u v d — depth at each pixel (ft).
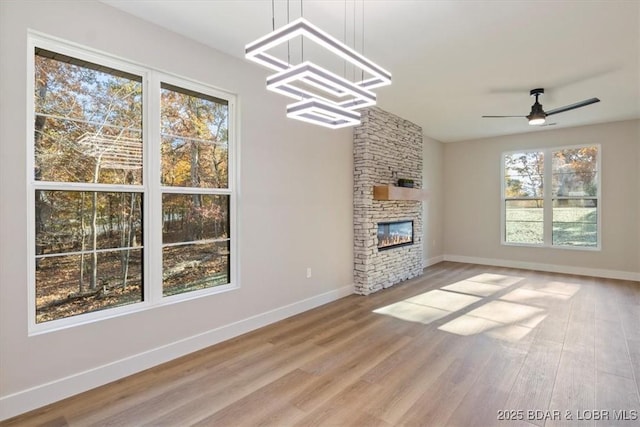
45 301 7.54
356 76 12.59
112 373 8.29
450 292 16.37
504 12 8.46
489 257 23.67
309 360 9.37
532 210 21.97
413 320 12.47
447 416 6.88
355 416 6.91
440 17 8.71
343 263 15.75
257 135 11.75
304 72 5.84
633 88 13.75
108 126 8.52
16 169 6.96
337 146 15.40
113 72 8.60
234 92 11.03
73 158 7.95
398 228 18.70
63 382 7.52
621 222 18.97
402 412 7.02
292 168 13.10
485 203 23.77
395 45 10.22
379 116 16.90
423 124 20.07
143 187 9.14
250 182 11.53
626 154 18.76
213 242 10.80
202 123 10.48
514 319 12.46
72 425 6.64
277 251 12.53
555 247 21.04
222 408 7.21
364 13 8.50
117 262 8.72
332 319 12.66
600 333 11.08
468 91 14.29
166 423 6.73
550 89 13.99
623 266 18.95
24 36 7.03
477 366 8.94
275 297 12.46
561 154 20.88
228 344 10.46
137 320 8.78
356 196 16.34
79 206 8.08
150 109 9.20
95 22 8.01
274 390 7.89
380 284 16.98
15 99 6.93
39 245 7.45
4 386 6.79
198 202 10.42
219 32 9.53
